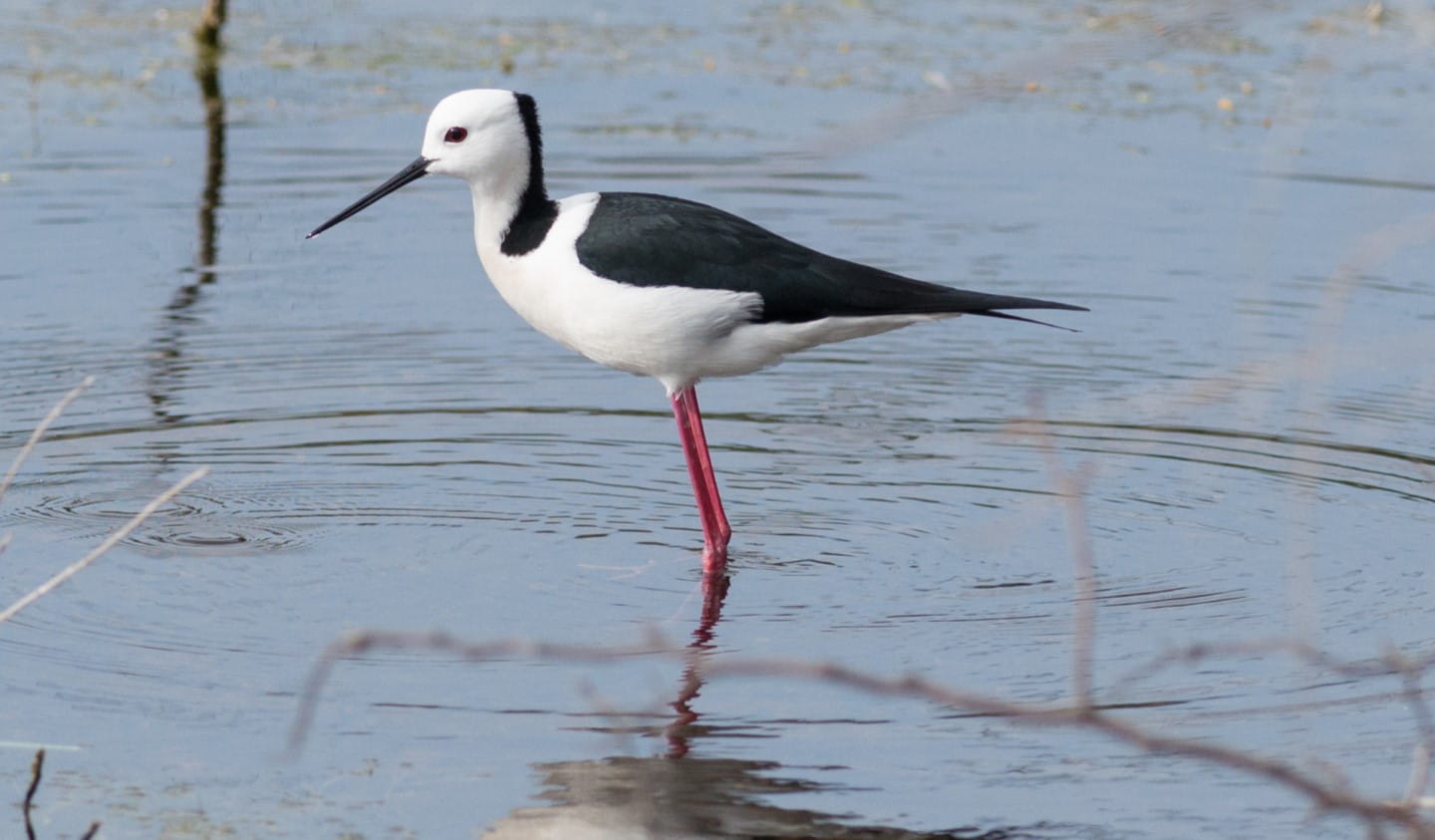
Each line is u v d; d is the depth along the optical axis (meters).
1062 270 14.80
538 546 10.32
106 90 18.39
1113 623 9.27
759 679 8.66
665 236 9.91
